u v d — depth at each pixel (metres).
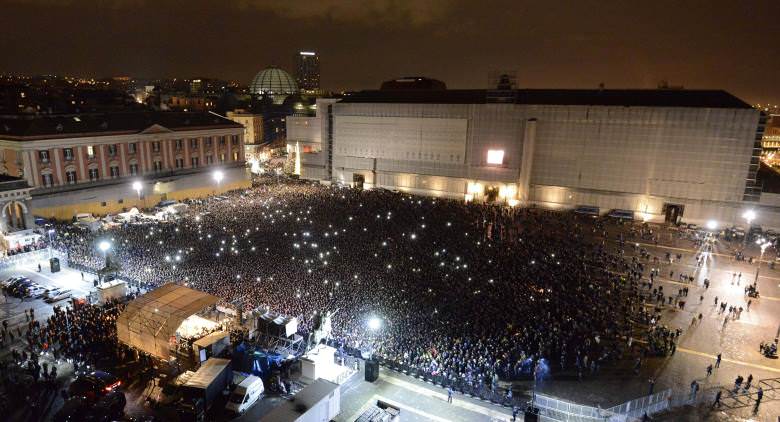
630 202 85.62
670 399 32.88
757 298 49.75
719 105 78.31
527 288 47.38
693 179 80.12
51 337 37.91
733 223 78.50
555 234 70.88
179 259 53.78
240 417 29.22
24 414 29.80
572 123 87.25
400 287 46.75
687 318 45.06
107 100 169.25
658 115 80.25
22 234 60.91
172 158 94.12
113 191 84.12
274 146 169.62
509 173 94.38
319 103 115.44
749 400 33.16
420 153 103.69
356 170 113.25
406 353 36.91
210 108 196.75
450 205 89.25
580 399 33.25
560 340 38.47
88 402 29.61
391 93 113.38
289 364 35.28
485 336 38.31
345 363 36.78
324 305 42.53
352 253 57.00
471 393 33.41
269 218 74.12
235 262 53.25
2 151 75.25
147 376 34.12
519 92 97.44
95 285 48.75
